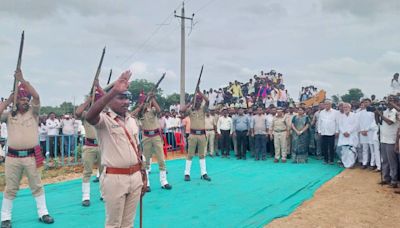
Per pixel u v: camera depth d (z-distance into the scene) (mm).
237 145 14672
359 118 11734
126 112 3996
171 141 17438
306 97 21672
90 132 7223
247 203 7371
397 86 11305
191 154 9898
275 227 5938
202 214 6586
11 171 5867
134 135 3990
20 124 5895
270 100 19891
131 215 3873
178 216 6461
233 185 9203
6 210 5910
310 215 6594
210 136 15375
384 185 9117
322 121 12891
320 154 14172
